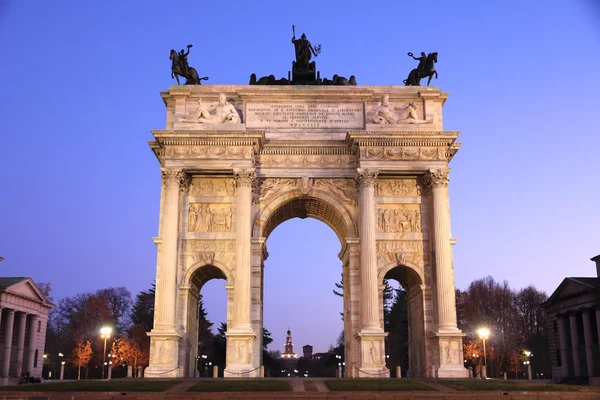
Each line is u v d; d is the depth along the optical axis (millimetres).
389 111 69875
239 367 62000
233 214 68688
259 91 71688
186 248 67750
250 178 67062
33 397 45812
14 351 108000
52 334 176375
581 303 98562
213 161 67438
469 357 138750
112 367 150250
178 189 67062
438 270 65688
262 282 71062
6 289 100875
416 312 70688
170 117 71812
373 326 64125
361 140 67688
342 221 70938
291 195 69438
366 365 62875
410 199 69625
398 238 68562
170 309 63969
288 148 69938
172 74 72812
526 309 161125
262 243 68500
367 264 65562
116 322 183750
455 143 70875
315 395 46375
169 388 50062
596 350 95062
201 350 154750
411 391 48375
